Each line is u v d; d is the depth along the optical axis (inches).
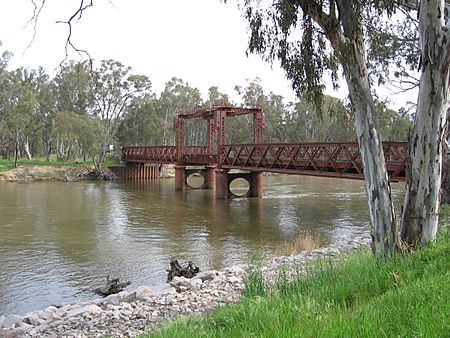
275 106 2529.5
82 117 1839.3
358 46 260.4
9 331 262.5
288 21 265.3
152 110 2273.6
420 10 249.3
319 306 174.7
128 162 1881.2
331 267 258.7
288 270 319.6
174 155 1445.6
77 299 391.9
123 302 305.3
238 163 1067.9
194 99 2512.3
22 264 509.0
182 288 324.8
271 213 880.9
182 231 703.1
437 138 252.1
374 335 129.7
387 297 166.2
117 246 599.8
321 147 788.6
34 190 1337.4
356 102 264.4
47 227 734.5
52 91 2181.3
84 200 1099.9
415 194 257.8
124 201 1083.3
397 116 1533.0
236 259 522.9
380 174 261.6
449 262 207.2
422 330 124.0
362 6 268.2
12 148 2194.9
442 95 247.8
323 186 1462.8
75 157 2055.9
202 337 172.1
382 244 258.2
